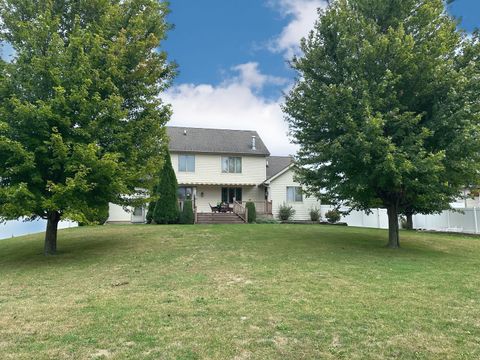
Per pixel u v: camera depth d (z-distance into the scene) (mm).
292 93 13453
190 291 7191
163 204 21688
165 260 10492
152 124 12281
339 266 9531
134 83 12320
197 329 5105
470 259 11172
